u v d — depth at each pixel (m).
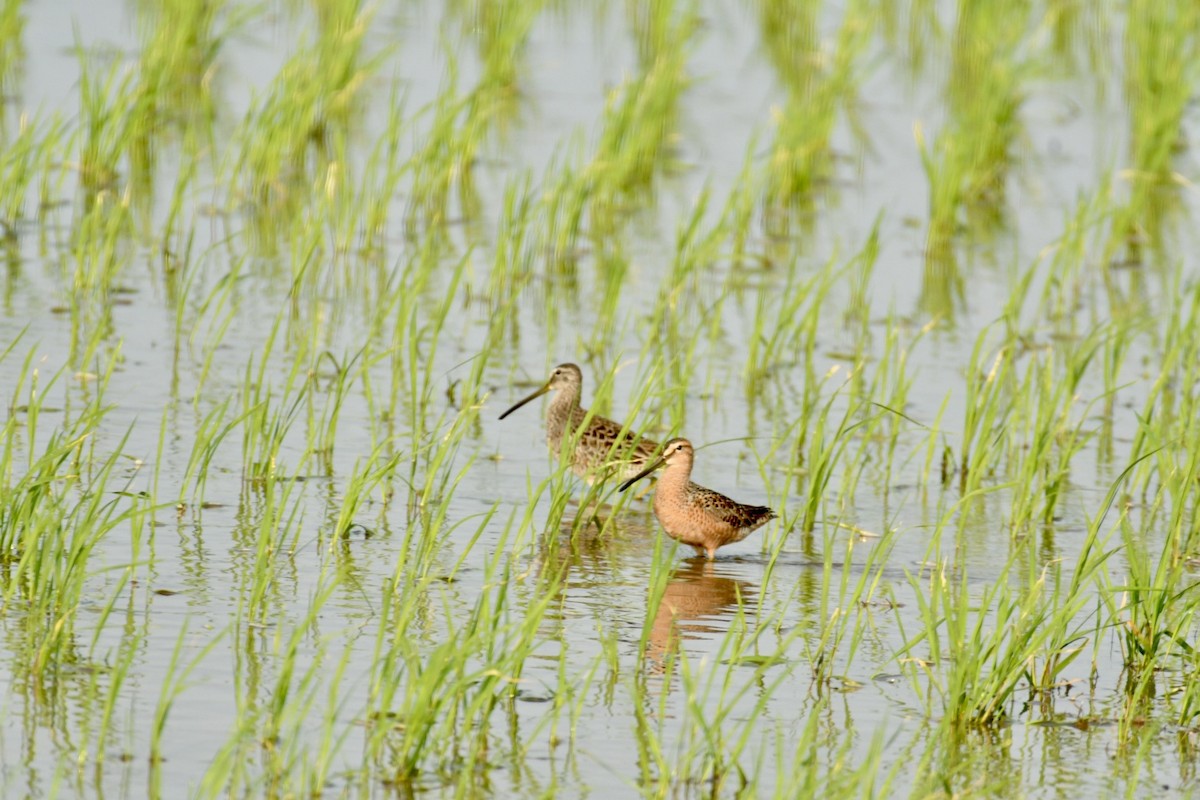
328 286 21.58
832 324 21.47
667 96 28.20
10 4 29.47
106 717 9.60
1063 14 37.06
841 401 18.69
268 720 10.22
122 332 19.19
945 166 25.00
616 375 19.23
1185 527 15.21
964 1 34.47
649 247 24.27
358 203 22.77
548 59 33.94
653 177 27.56
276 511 14.25
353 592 12.53
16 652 10.98
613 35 36.19
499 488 15.62
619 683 11.21
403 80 31.06
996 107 28.44
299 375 18.34
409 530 12.41
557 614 12.49
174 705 10.38
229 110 29.20
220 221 24.03
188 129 26.34
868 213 26.45
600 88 32.19
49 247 22.20
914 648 12.22
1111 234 24.44
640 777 9.87
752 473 16.41
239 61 32.19
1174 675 12.05
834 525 15.12
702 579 13.60
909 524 15.21
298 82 27.28
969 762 10.41
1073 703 11.46
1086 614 13.18
